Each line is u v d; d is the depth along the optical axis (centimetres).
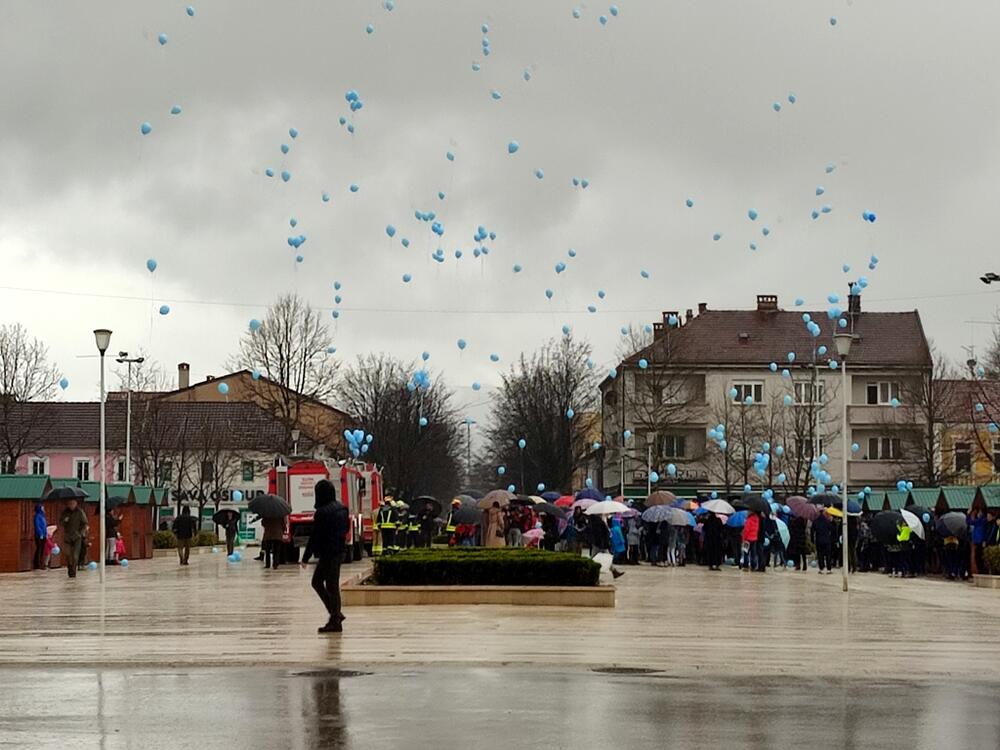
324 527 2109
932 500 4653
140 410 8856
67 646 1944
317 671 1667
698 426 8638
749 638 2100
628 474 8519
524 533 4594
